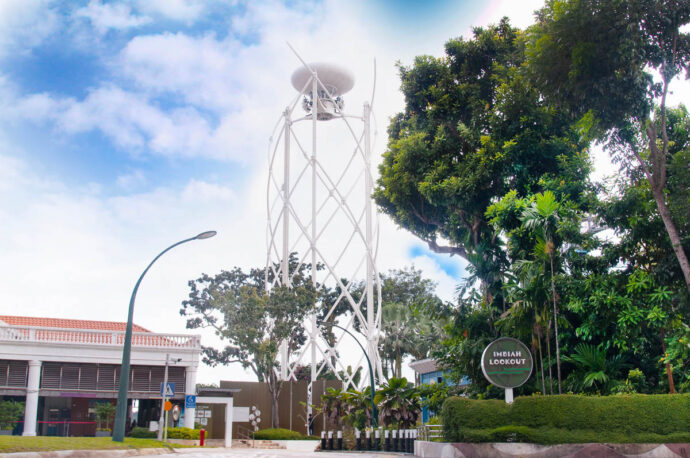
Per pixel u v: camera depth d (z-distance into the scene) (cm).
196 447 3719
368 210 6125
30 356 4484
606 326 3023
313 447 4959
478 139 4019
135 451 2502
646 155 3138
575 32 2697
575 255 3222
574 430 2491
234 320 5678
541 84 2959
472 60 4303
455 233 4388
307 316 5962
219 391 5106
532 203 3161
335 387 5791
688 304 2916
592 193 3431
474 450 2497
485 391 3512
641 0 2608
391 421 3959
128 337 2761
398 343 7731
